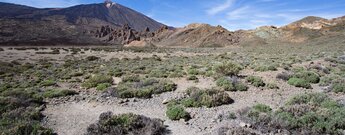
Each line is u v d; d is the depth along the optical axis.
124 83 18.55
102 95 14.60
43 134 8.57
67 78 23.12
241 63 31.33
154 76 22.56
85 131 9.12
